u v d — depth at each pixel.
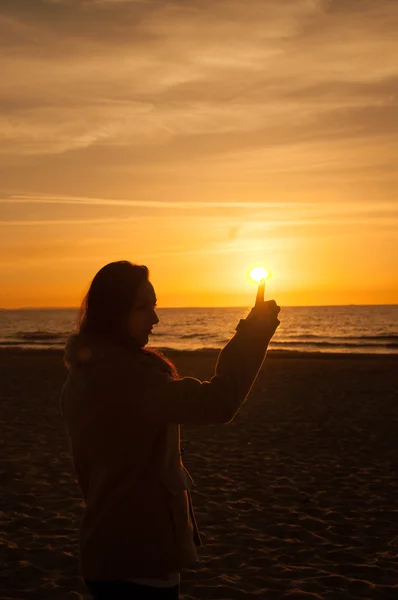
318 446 9.27
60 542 5.24
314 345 39.38
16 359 26.73
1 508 6.23
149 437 1.97
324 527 5.66
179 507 2.02
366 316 96.69
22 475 7.52
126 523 1.94
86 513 2.02
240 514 6.05
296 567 4.74
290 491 6.85
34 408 12.95
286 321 79.81
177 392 1.90
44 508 6.21
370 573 4.62
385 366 21.95
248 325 2.00
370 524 5.73
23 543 5.23
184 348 39.44
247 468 7.93
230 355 1.96
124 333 2.09
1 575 4.58
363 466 8.02
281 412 12.37
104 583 1.94
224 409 1.90
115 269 2.12
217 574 4.63
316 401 13.76
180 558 1.97
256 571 4.66
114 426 1.96
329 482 7.22
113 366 1.99
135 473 1.97
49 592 4.30
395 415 11.84
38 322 98.25
